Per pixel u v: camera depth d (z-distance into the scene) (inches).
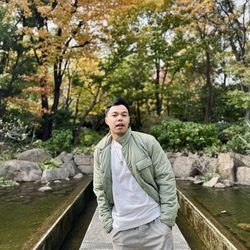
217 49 618.8
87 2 417.1
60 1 412.2
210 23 543.8
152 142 81.5
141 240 78.8
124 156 80.1
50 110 491.8
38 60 469.4
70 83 631.8
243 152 400.2
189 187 317.1
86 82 588.1
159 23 559.8
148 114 645.3
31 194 280.4
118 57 521.3
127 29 494.9
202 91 663.1
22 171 356.8
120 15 470.9
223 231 133.5
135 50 533.0
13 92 498.9
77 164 408.8
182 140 446.9
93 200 269.7
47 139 492.7
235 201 251.1
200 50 587.8
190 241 164.1
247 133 416.2
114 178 81.0
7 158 387.2
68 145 446.6
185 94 674.2
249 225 185.3
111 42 486.6
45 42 426.3
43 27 448.8
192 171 379.9
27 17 464.8
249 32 542.6
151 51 585.9
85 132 523.8
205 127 446.3
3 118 474.0
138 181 79.8
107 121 83.7
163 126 477.1
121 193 80.3
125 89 593.0
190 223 191.0
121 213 79.9
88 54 450.6
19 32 432.8
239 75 460.8
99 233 165.2
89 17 425.1
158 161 80.9
